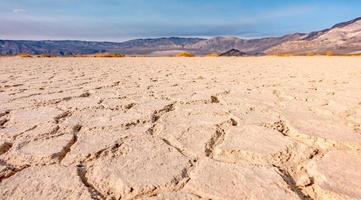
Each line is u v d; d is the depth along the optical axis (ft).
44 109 11.82
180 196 5.09
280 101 13.58
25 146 7.43
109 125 9.37
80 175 5.92
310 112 11.25
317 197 5.21
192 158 6.75
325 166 6.25
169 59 78.28
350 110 11.59
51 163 6.52
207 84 20.40
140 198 5.11
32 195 5.13
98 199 5.01
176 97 14.55
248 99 14.06
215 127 9.16
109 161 6.56
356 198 5.04
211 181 5.58
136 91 16.84
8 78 24.81
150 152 7.09
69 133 8.55
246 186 5.40
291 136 8.52
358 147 7.53
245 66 44.06
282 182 5.56
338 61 60.03
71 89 17.79
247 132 8.58
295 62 57.26
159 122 9.82
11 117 10.48
